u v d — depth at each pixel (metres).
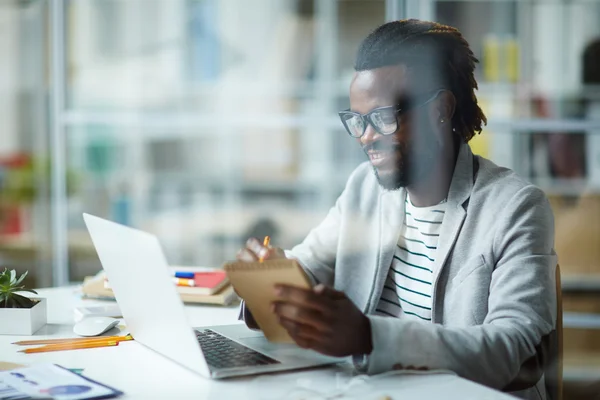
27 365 0.93
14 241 3.32
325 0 3.10
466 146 1.25
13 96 3.31
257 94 3.30
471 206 1.17
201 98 3.37
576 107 2.53
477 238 1.15
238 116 3.33
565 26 2.52
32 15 3.27
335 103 3.18
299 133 3.27
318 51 3.15
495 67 2.56
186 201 3.47
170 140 3.43
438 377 0.86
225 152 3.38
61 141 3.32
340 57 3.12
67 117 3.34
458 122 1.24
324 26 3.12
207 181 3.43
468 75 1.28
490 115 2.56
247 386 0.83
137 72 3.39
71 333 1.11
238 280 0.88
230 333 1.07
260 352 0.96
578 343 2.40
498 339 0.92
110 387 0.82
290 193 3.33
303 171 3.28
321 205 3.27
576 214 2.49
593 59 2.51
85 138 3.40
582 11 2.50
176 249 3.48
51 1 3.25
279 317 0.88
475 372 0.90
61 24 3.27
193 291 1.33
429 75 1.23
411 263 1.27
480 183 1.19
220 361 0.92
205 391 0.82
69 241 3.33
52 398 0.78
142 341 1.03
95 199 3.42
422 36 1.24
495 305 1.03
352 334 0.87
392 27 1.28
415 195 1.24
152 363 0.94
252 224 3.40
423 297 1.23
